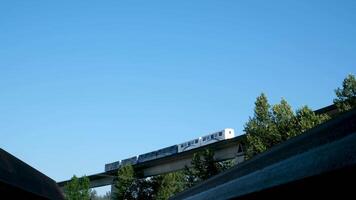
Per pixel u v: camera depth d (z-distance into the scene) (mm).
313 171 5332
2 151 20312
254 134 37375
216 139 59438
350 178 4832
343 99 32656
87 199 62438
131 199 62906
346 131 5695
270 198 6566
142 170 70688
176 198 13438
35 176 22328
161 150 69688
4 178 16188
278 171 6523
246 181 7547
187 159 62844
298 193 5906
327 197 5348
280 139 35562
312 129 7527
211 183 10312
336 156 5113
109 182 79938
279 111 37094
